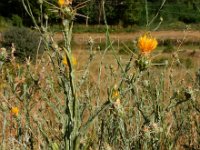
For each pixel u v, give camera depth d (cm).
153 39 232
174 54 415
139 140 314
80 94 325
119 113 214
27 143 314
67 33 189
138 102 310
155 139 283
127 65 234
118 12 4438
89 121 195
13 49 362
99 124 330
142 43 230
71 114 195
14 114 330
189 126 398
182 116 392
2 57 314
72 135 194
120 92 217
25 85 327
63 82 204
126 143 297
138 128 319
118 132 327
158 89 348
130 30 4372
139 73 229
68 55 189
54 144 218
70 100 197
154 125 259
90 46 309
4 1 5028
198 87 369
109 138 311
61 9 188
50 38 236
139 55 229
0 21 5147
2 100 346
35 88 317
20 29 2364
